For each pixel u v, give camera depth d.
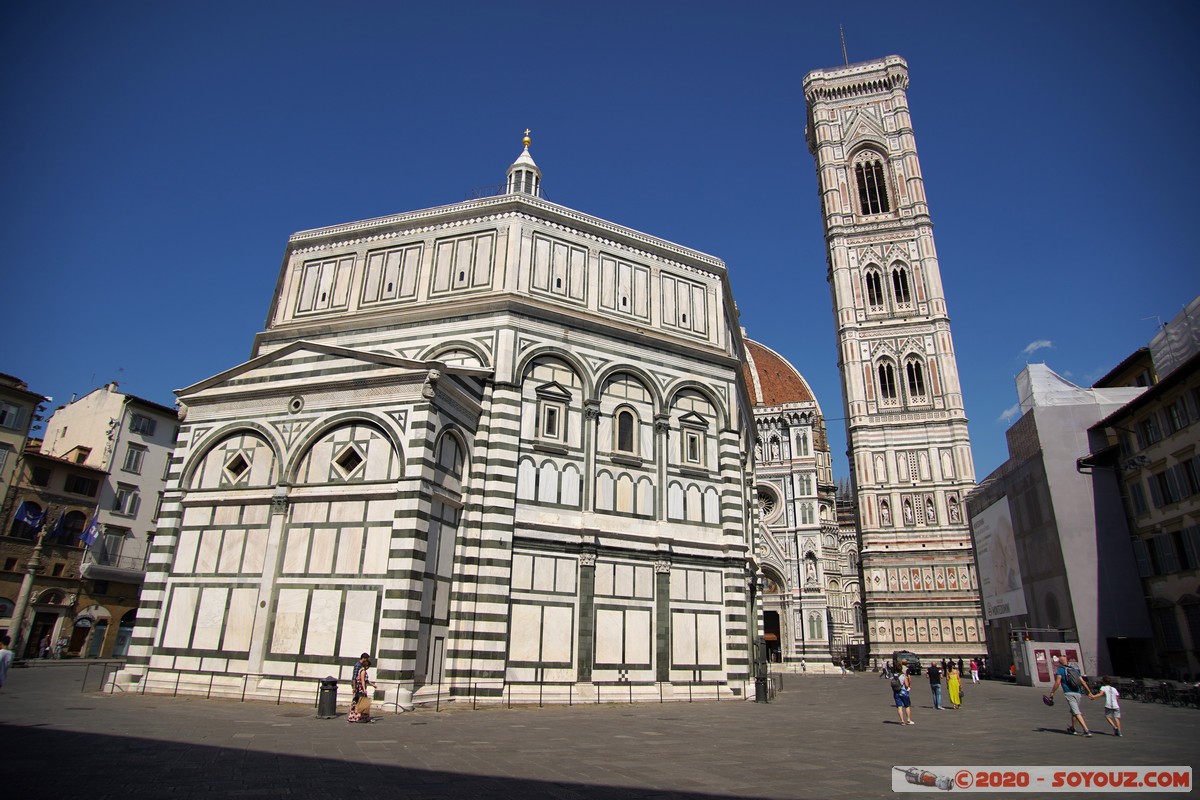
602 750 18.14
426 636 27.77
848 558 144.38
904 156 97.00
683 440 38.12
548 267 37.69
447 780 13.67
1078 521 48.78
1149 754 19.02
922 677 66.75
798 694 45.56
